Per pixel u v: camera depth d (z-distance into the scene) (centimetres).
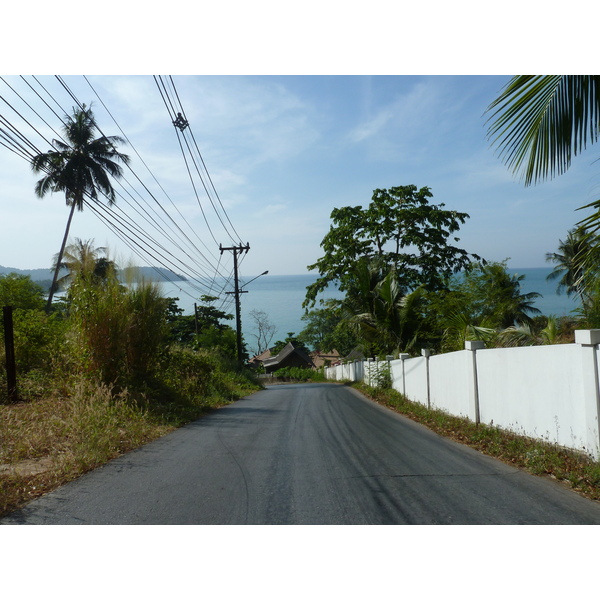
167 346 1567
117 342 1305
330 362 8219
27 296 2348
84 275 1389
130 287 1437
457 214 3391
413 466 705
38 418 952
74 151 3334
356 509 516
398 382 1914
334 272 3459
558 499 542
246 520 488
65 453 736
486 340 1413
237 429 1100
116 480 627
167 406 1316
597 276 605
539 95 612
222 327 5872
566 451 706
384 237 3456
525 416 840
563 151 615
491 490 578
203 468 694
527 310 3300
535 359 803
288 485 604
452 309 1759
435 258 3406
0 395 1198
